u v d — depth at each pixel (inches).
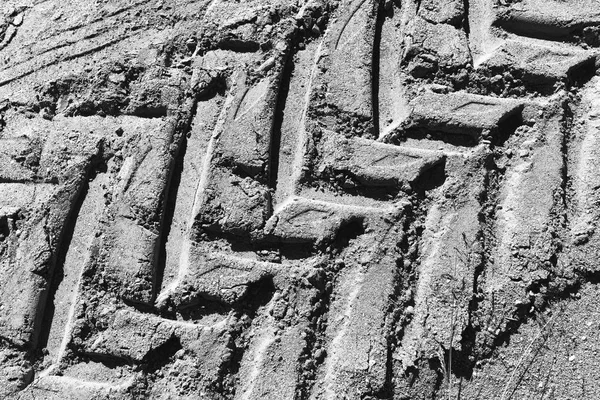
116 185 70.1
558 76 71.9
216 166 70.1
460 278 68.6
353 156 70.4
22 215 70.0
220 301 68.6
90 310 68.4
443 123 71.1
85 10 74.5
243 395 67.3
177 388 67.4
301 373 67.4
